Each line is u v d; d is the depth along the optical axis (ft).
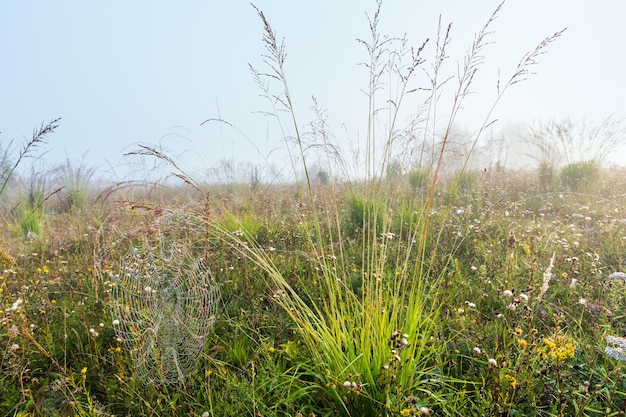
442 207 21.58
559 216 21.58
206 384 7.93
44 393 8.43
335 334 7.93
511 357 8.04
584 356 8.25
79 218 25.95
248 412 7.18
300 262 14.19
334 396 7.06
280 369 8.11
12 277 13.73
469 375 7.92
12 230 24.63
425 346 8.62
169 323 9.23
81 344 9.72
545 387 7.27
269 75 8.92
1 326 10.00
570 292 10.97
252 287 12.25
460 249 15.67
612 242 14.90
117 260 13.47
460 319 9.52
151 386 8.04
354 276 12.50
